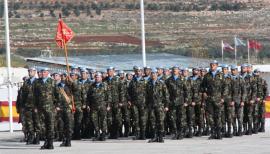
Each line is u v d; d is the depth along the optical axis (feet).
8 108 130.52
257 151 80.89
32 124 95.04
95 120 99.50
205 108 98.43
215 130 97.09
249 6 539.70
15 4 535.60
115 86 101.55
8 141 103.40
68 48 384.27
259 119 107.96
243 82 101.09
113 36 433.07
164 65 165.17
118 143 94.07
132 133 104.22
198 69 101.35
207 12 524.11
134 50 376.07
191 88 99.81
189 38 434.71
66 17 513.86
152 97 94.68
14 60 294.87
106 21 497.46
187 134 100.63
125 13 517.55
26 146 93.25
